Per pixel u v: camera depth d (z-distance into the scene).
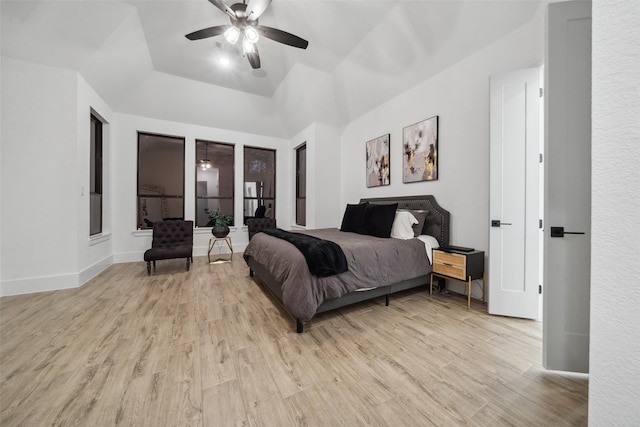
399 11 2.54
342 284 2.07
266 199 5.72
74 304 2.40
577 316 1.43
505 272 2.18
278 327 1.99
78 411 1.17
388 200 3.67
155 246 3.91
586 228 1.41
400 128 3.54
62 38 2.64
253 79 4.12
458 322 2.08
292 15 2.68
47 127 2.77
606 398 0.40
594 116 0.41
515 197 2.14
